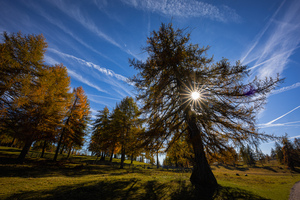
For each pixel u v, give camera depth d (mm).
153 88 8727
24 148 13820
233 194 6527
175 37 8930
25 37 13250
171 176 12516
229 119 7707
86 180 9016
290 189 10617
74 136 20312
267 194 7363
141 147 8242
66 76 17844
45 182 7629
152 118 9086
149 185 8398
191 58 8461
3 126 11844
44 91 13445
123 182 8984
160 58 8234
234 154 7637
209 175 7734
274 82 6613
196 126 8125
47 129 14398
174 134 8688
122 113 20297
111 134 20203
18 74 11820
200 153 8234
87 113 23047
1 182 6719
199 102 8180
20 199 4934
